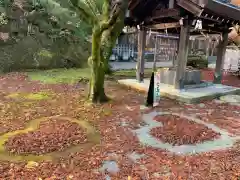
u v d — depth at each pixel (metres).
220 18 8.95
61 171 3.87
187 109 7.69
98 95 8.09
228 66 17.34
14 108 7.20
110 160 4.30
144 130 5.85
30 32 14.59
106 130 5.75
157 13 9.52
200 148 4.94
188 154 4.64
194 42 24.05
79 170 3.92
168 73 10.44
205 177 3.81
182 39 8.91
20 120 6.23
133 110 7.42
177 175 3.85
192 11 7.91
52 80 11.66
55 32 15.57
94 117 6.66
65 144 4.88
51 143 4.86
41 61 14.53
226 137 5.59
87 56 16.58
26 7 14.64
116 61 20.66
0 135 5.25
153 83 7.73
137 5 9.60
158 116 6.87
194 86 10.04
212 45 22.48
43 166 4.01
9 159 4.23
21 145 4.72
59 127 5.75
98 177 3.73
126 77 13.30
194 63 18.84
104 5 7.91
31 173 3.78
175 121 6.43
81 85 10.84
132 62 20.83
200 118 6.86
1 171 3.81
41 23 15.11
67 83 11.13
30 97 8.54
